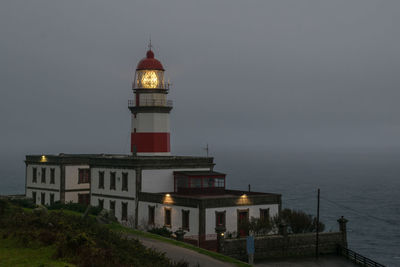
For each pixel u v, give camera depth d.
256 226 54.16
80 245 28.59
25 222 34.69
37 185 80.25
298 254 54.22
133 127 73.94
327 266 51.00
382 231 111.44
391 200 170.62
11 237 31.36
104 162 67.25
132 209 62.66
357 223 121.62
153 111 72.31
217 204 54.28
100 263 27.05
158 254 33.56
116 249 30.88
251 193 62.97
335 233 56.59
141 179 62.31
